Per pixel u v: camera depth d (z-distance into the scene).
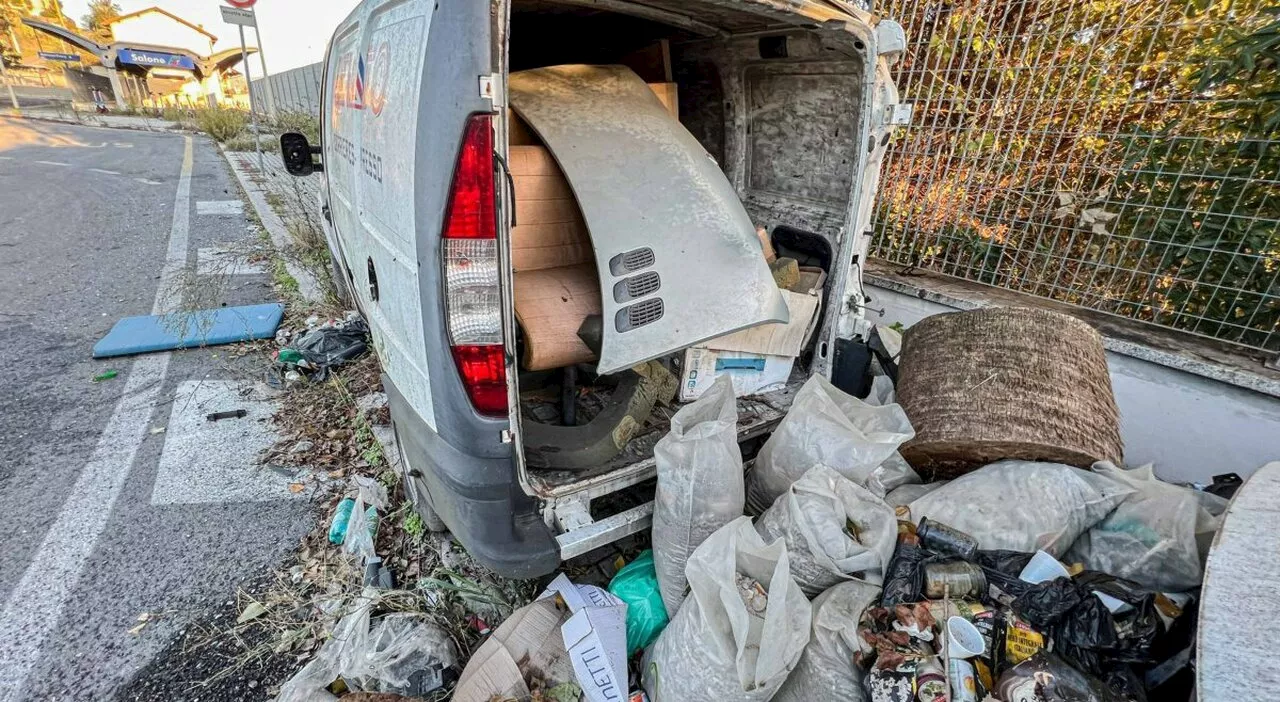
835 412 2.04
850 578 1.69
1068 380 2.12
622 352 1.82
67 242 6.61
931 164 3.59
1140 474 1.97
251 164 11.68
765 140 2.87
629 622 1.88
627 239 1.87
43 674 1.96
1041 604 1.57
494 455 1.69
